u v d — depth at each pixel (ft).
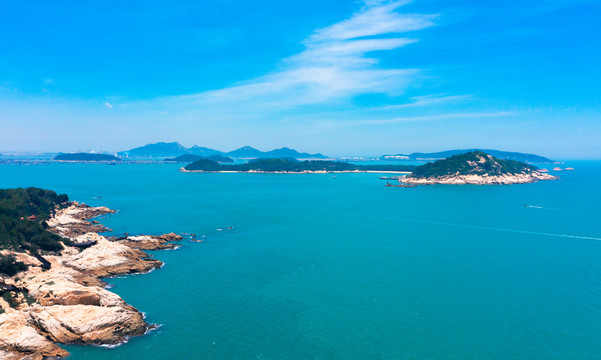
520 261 323.98
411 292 253.44
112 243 322.14
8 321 189.67
